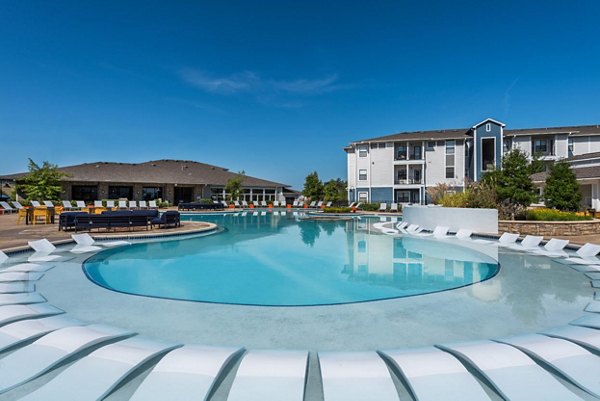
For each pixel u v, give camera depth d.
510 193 15.38
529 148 34.03
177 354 3.31
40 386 2.89
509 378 2.93
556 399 2.69
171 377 2.91
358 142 38.41
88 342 3.61
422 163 36.47
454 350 3.48
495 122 33.91
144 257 10.10
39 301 5.55
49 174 29.73
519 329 4.46
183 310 5.27
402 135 40.00
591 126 37.19
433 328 4.53
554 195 19.27
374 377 2.99
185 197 41.59
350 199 40.44
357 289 6.66
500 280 7.28
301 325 4.64
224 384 3.05
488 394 2.81
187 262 9.42
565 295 6.11
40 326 4.19
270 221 23.80
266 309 5.34
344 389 2.82
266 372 3.04
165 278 7.57
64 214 14.13
